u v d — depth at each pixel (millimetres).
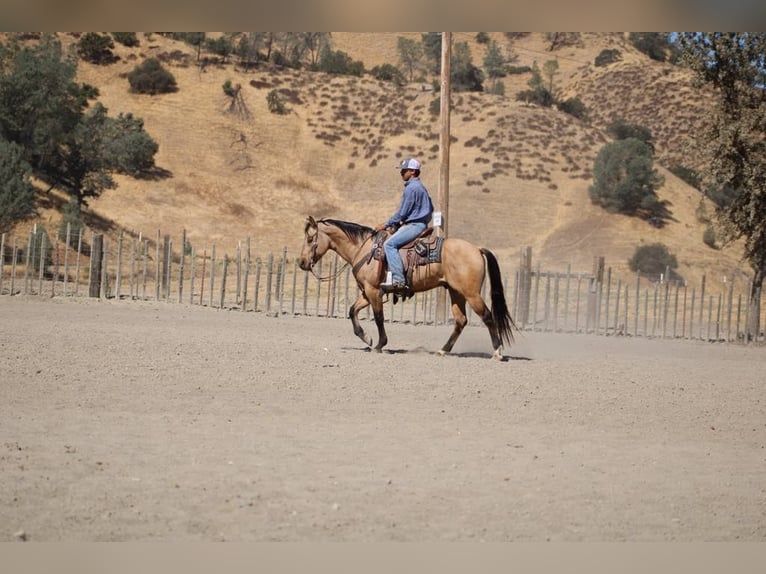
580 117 85188
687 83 88875
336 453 8484
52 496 6773
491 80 96750
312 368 13008
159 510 6574
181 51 83438
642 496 7555
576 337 22641
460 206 59812
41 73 53656
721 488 7969
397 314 26078
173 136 68125
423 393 11797
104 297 25062
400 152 70312
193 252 25375
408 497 7133
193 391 11195
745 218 27047
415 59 97500
